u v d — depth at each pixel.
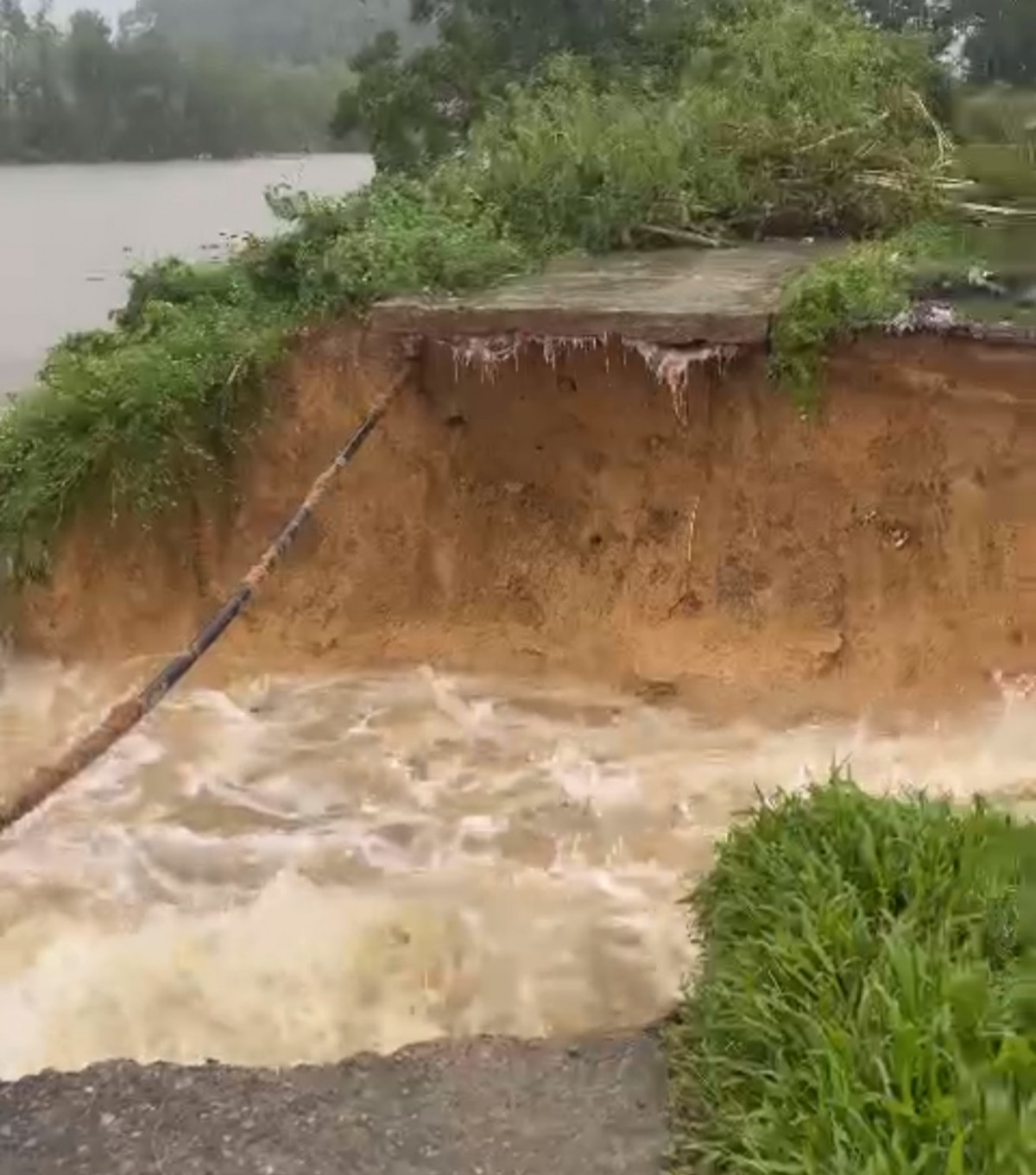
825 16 13.35
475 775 7.97
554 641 8.66
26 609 9.16
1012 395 7.81
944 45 16.58
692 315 8.03
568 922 6.84
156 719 8.53
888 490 8.12
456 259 9.03
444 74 16.84
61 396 9.38
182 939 6.79
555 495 8.72
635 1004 6.26
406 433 8.79
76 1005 6.37
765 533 8.36
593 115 11.51
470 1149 4.68
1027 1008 4.59
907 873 5.33
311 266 9.25
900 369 7.93
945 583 8.05
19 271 23.27
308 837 7.56
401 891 7.12
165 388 9.00
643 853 7.31
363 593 8.90
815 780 7.14
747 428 8.29
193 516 9.04
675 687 8.38
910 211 10.86
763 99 11.68
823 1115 4.17
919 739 7.88
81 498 9.08
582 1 16.39
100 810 7.82
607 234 10.39
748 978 4.92
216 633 6.95
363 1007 6.34
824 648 8.23
